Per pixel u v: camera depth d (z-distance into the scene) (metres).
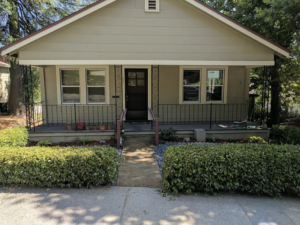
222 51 6.65
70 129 7.25
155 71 8.40
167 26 6.47
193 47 6.57
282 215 3.00
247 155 3.52
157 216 2.94
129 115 8.55
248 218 2.92
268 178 3.47
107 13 6.29
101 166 3.71
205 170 3.48
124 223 2.79
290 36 8.25
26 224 2.76
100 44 6.33
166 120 8.66
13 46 5.98
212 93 8.78
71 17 6.05
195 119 8.73
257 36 6.47
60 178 3.66
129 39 6.39
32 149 4.02
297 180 3.42
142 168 4.73
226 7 11.49
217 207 3.17
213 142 6.88
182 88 8.54
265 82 8.48
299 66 8.59
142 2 6.35
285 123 8.97
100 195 3.48
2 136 5.27
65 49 6.26
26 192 3.55
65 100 8.32
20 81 12.03
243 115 8.97
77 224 2.76
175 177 3.56
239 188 3.56
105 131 7.01
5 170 3.64
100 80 8.30
